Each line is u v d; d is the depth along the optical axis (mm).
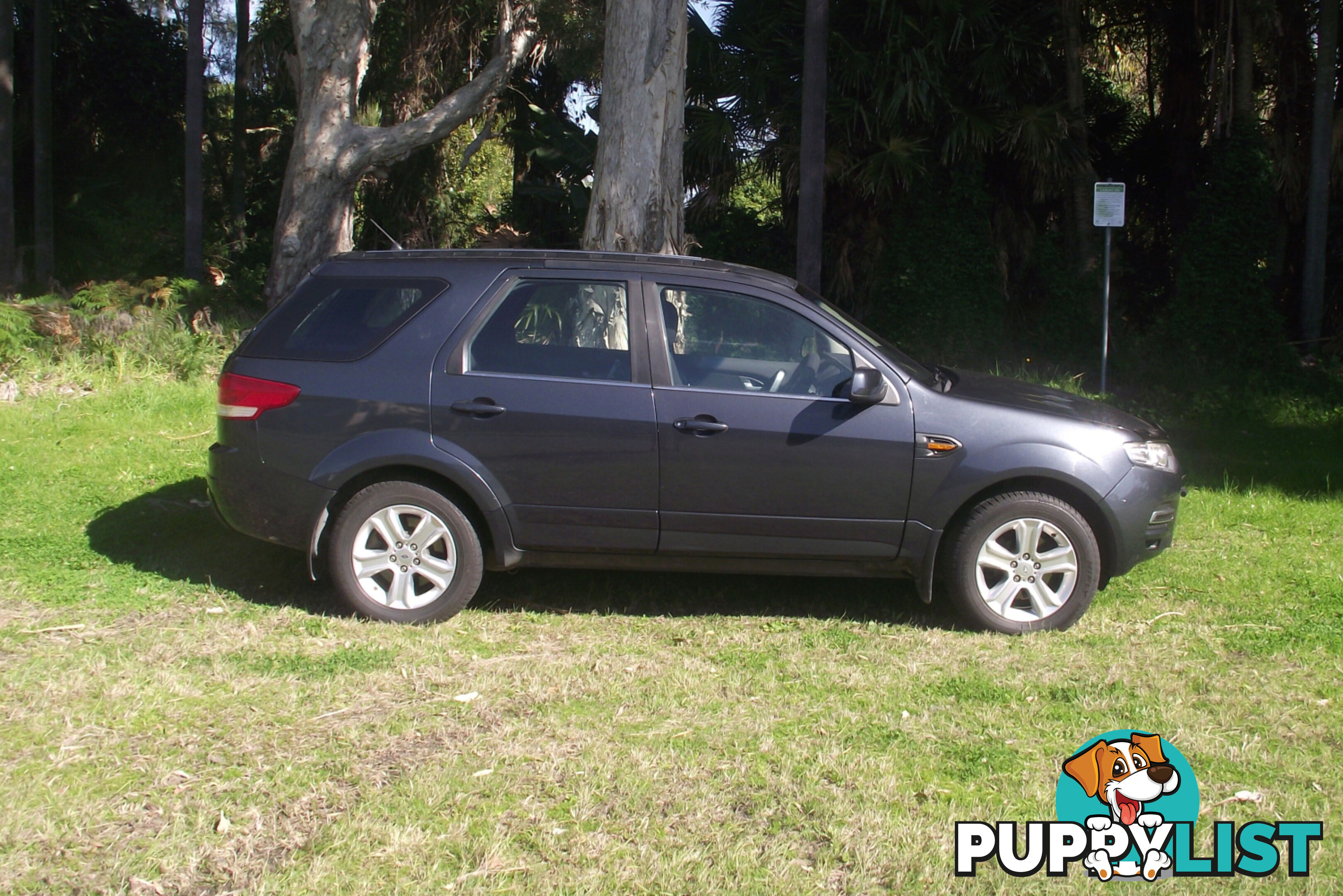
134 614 5145
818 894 3021
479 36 20281
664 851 3209
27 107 24203
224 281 19922
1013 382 5906
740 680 4520
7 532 6227
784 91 14805
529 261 5277
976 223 14367
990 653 4887
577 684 4449
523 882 3047
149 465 7789
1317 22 14562
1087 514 5199
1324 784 3682
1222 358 13570
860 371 4969
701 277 5262
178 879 3029
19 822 3258
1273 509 7582
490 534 5211
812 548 5137
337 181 15672
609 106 9984
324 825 3314
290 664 4559
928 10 13844
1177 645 4996
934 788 3617
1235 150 13734
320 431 5074
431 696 4289
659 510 5090
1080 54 15250
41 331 10945
